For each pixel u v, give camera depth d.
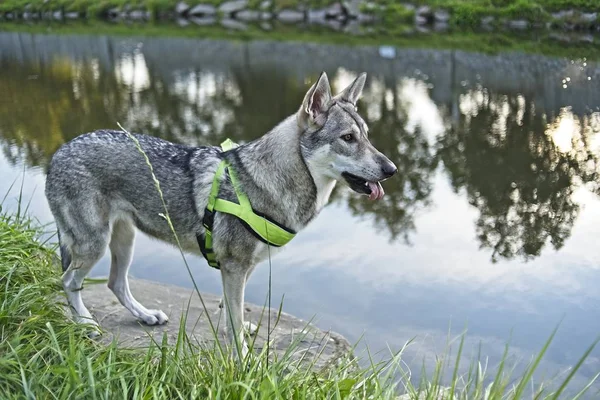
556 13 18.42
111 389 3.13
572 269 5.75
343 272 5.85
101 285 5.24
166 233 4.24
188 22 27.09
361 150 3.90
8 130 10.53
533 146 8.80
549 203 7.09
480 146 8.95
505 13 19.48
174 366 3.30
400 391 4.14
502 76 12.98
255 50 18.33
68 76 15.62
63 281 4.26
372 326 4.93
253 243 3.99
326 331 4.73
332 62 15.84
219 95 12.84
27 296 3.91
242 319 4.20
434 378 3.32
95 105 12.29
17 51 20.20
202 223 4.06
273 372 3.09
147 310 4.61
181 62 17.08
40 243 4.94
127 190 4.12
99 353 3.51
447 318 5.04
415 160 8.55
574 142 8.91
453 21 20.92
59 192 4.08
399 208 7.23
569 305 5.18
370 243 6.44
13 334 3.54
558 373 4.36
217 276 5.96
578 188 7.43
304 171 3.97
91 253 4.14
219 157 4.08
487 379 4.31
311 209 4.07
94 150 4.06
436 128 9.90
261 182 3.93
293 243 6.50
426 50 16.39
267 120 10.70
